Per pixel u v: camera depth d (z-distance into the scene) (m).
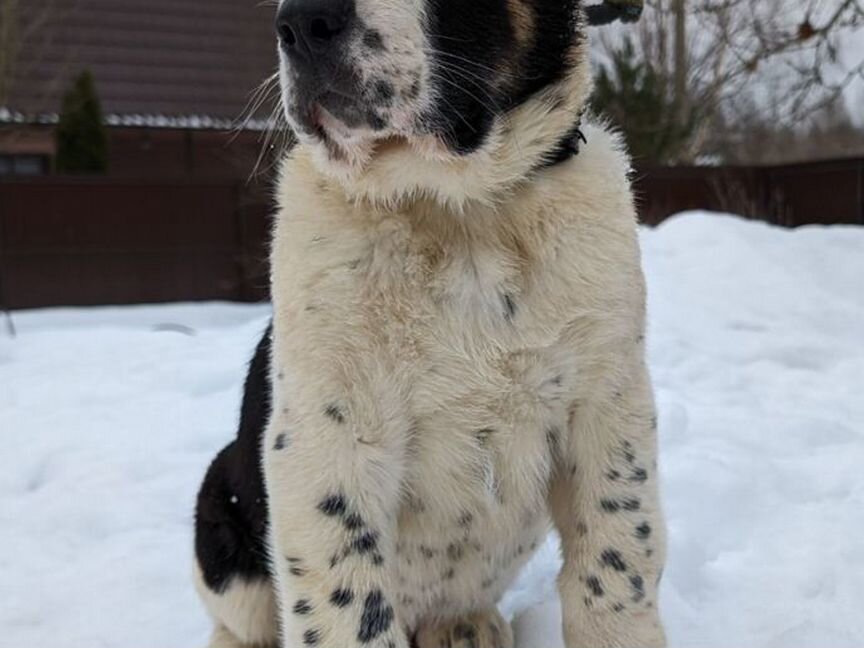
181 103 5.77
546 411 0.72
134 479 1.44
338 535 0.69
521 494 0.75
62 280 3.96
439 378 0.70
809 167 4.70
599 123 0.81
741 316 2.43
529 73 0.72
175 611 1.01
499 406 0.71
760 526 1.17
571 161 0.73
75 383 2.07
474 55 0.70
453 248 0.70
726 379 1.91
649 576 0.74
